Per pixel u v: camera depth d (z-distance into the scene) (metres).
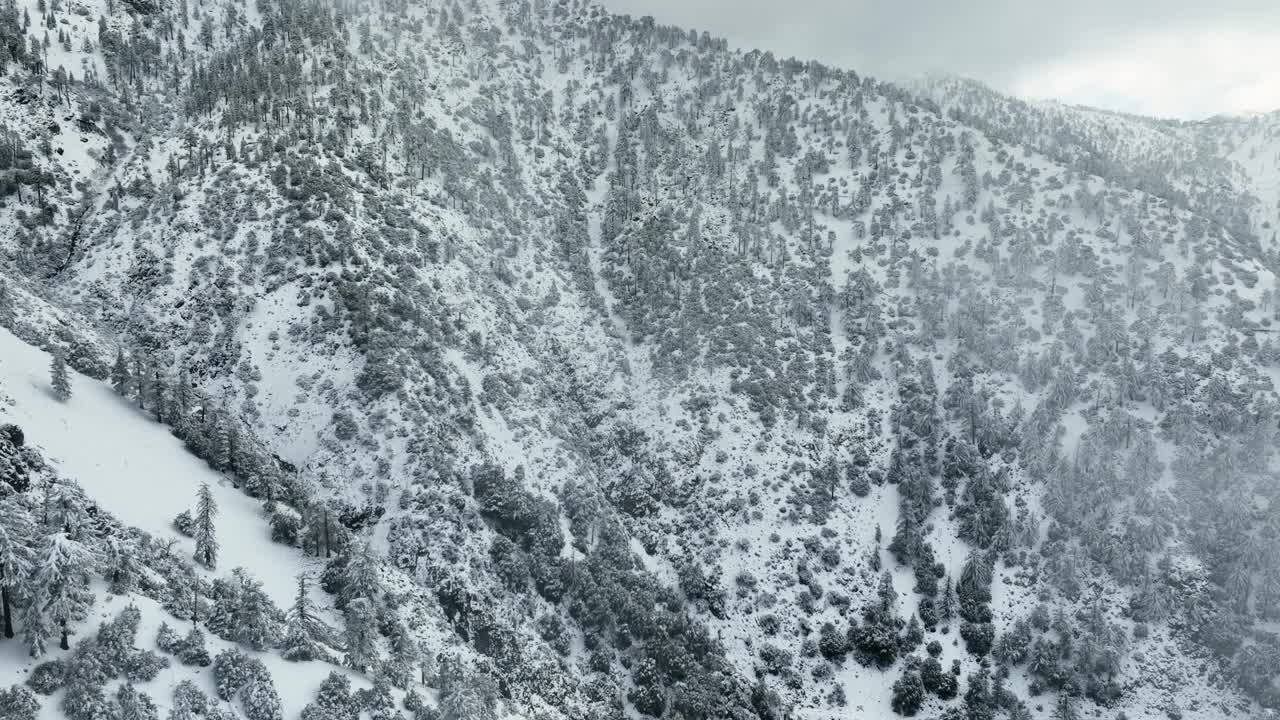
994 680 139.75
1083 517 156.50
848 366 185.25
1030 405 174.88
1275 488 156.75
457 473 145.00
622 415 179.75
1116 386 173.88
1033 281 199.12
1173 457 164.00
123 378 141.25
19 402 121.50
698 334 190.62
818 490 164.00
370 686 107.19
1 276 150.38
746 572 150.88
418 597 128.50
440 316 171.12
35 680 83.44
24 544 88.94
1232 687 138.38
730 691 133.38
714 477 165.12
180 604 102.75
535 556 143.50
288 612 112.69
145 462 128.25
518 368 177.12
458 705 106.31
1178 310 190.25
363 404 148.88
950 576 151.62
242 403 150.50
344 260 169.75
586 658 137.50
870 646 142.88
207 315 161.62
